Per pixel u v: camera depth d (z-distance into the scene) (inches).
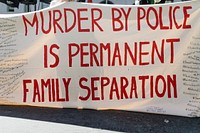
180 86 189.5
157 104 191.6
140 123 179.2
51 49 194.7
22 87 197.3
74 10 193.2
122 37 191.6
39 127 171.3
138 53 191.3
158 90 191.2
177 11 188.4
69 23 193.6
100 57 193.0
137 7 190.2
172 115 190.5
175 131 170.4
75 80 194.9
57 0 212.1
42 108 197.0
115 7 191.5
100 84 194.2
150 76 191.3
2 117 183.3
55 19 194.2
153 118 186.5
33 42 195.8
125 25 191.2
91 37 192.7
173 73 189.8
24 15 195.0
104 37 192.4
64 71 194.7
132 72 192.1
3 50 197.0
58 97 196.2
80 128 171.2
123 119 183.9
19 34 196.1
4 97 198.8
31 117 184.4
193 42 187.6
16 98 198.4
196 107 189.0
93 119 182.9
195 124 179.8
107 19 191.9
